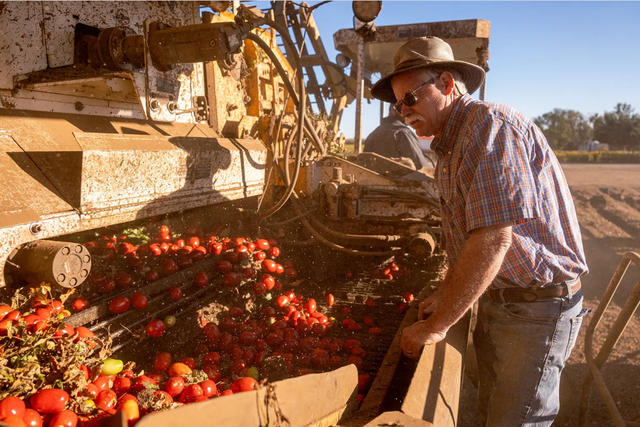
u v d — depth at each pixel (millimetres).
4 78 2115
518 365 2117
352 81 7918
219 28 2354
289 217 4016
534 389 2119
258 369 2328
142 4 2879
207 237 3215
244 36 2617
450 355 2068
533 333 2076
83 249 1720
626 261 3000
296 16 6297
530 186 1696
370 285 3873
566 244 2061
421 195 3867
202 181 2537
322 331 2859
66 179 1799
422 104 1974
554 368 2141
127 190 2012
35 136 1950
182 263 2639
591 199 13141
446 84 1978
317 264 3984
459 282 1730
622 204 13031
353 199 3840
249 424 1026
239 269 2986
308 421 1292
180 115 2936
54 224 1693
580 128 80188
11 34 2143
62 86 2377
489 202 1672
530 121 1897
